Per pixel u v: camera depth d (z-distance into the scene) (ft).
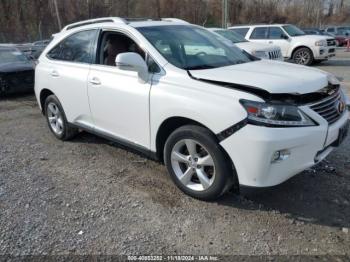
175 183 12.10
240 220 10.46
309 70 12.03
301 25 193.36
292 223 10.25
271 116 9.44
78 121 15.94
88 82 14.39
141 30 13.21
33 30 131.44
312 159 10.13
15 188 12.85
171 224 10.38
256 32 46.60
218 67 12.12
